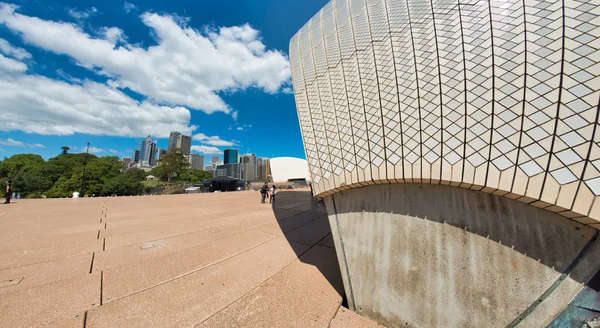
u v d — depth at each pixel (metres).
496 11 3.12
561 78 2.44
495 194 2.65
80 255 5.51
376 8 4.48
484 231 2.68
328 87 4.94
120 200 18.16
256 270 4.93
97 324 3.03
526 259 2.43
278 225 9.37
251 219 10.52
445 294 2.83
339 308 3.61
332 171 4.17
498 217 2.62
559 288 2.25
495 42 3.01
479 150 2.72
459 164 2.80
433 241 2.99
